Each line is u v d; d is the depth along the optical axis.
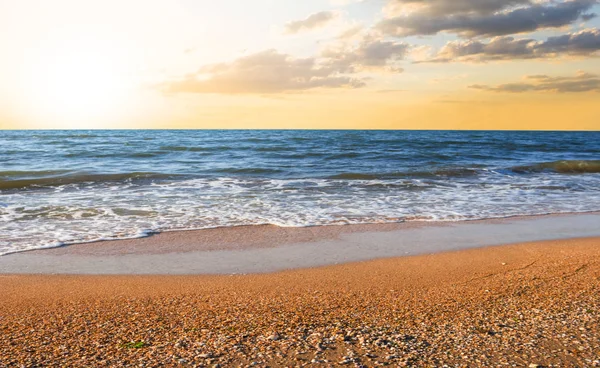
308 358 4.21
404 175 20.89
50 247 9.18
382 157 30.27
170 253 8.92
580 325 4.97
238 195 15.38
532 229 11.12
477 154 33.12
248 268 8.07
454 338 4.70
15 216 11.84
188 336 4.88
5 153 31.56
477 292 6.66
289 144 44.91
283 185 17.73
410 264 8.36
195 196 15.10
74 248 9.16
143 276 7.59
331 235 10.38
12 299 6.39
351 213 12.67
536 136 78.94
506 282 7.16
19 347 4.60
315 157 30.22
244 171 21.97
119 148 37.09
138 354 4.38
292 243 9.71
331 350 4.41
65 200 14.12
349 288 7.00
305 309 5.92
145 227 10.84
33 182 17.36
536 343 4.48
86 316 5.67
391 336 4.79
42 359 4.27
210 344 4.62
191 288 6.98
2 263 8.16
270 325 5.23
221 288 6.98
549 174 22.02
